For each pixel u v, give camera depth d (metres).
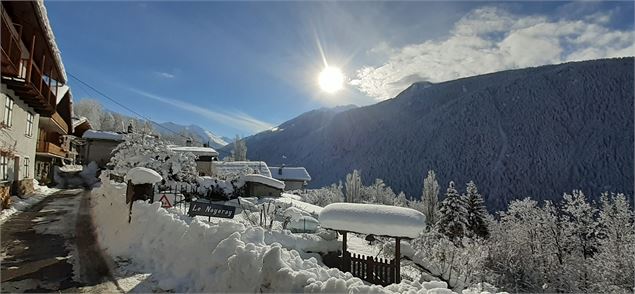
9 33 12.38
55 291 5.77
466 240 23.31
